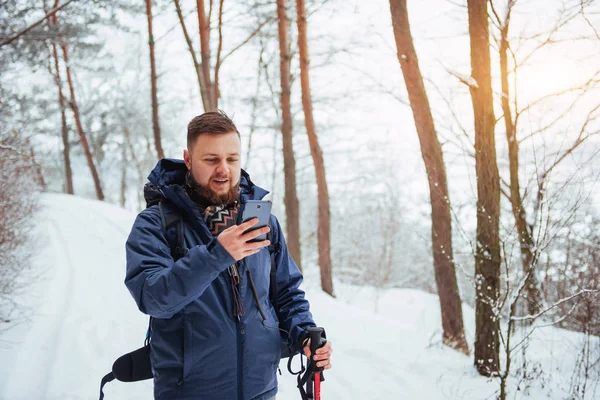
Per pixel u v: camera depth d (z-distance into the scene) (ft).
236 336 5.41
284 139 34.71
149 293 4.68
